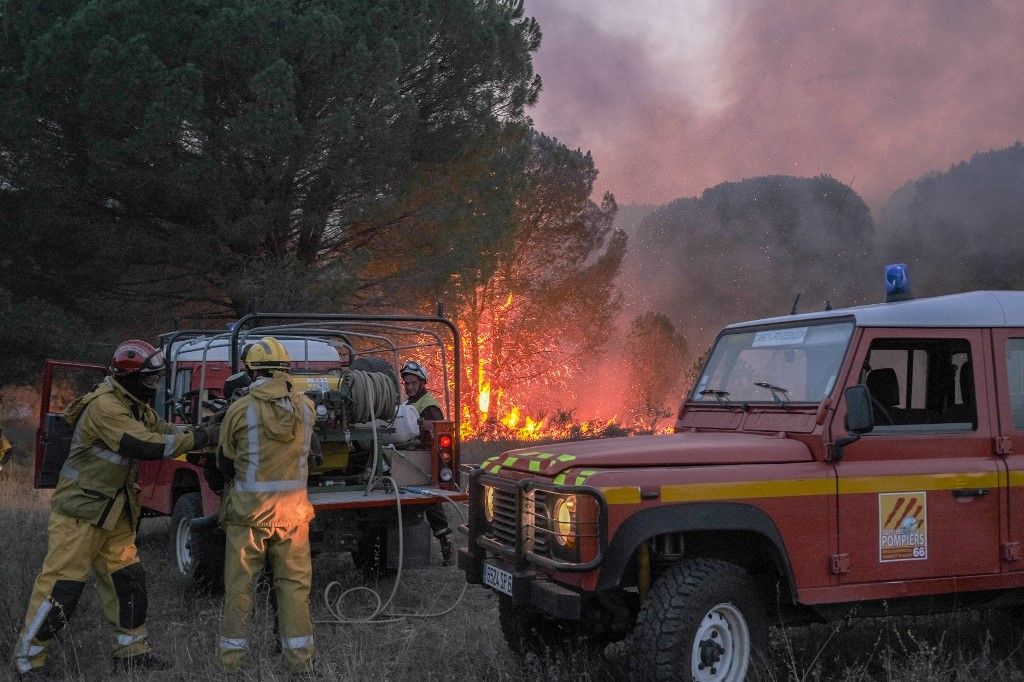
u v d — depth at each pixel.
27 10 15.80
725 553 4.71
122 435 4.99
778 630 4.79
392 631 6.03
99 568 5.27
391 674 5.18
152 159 15.37
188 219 17.28
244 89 16.06
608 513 4.16
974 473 4.79
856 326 4.75
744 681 4.27
